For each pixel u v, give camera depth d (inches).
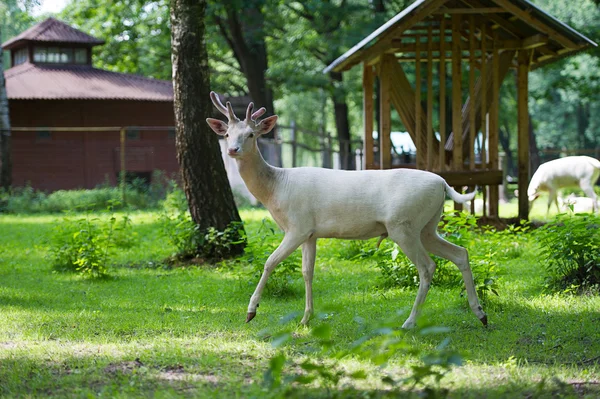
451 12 551.8
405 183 278.5
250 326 291.4
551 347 254.1
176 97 481.7
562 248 343.6
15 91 1170.6
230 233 478.0
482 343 259.0
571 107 1756.9
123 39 1475.1
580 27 1035.9
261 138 1189.7
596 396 196.9
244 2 1106.7
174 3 476.1
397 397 184.9
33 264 491.5
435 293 349.1
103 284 411.2
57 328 290.5
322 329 172.9
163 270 462.6
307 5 1173.1
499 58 601.3
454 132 580.4
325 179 286.4
